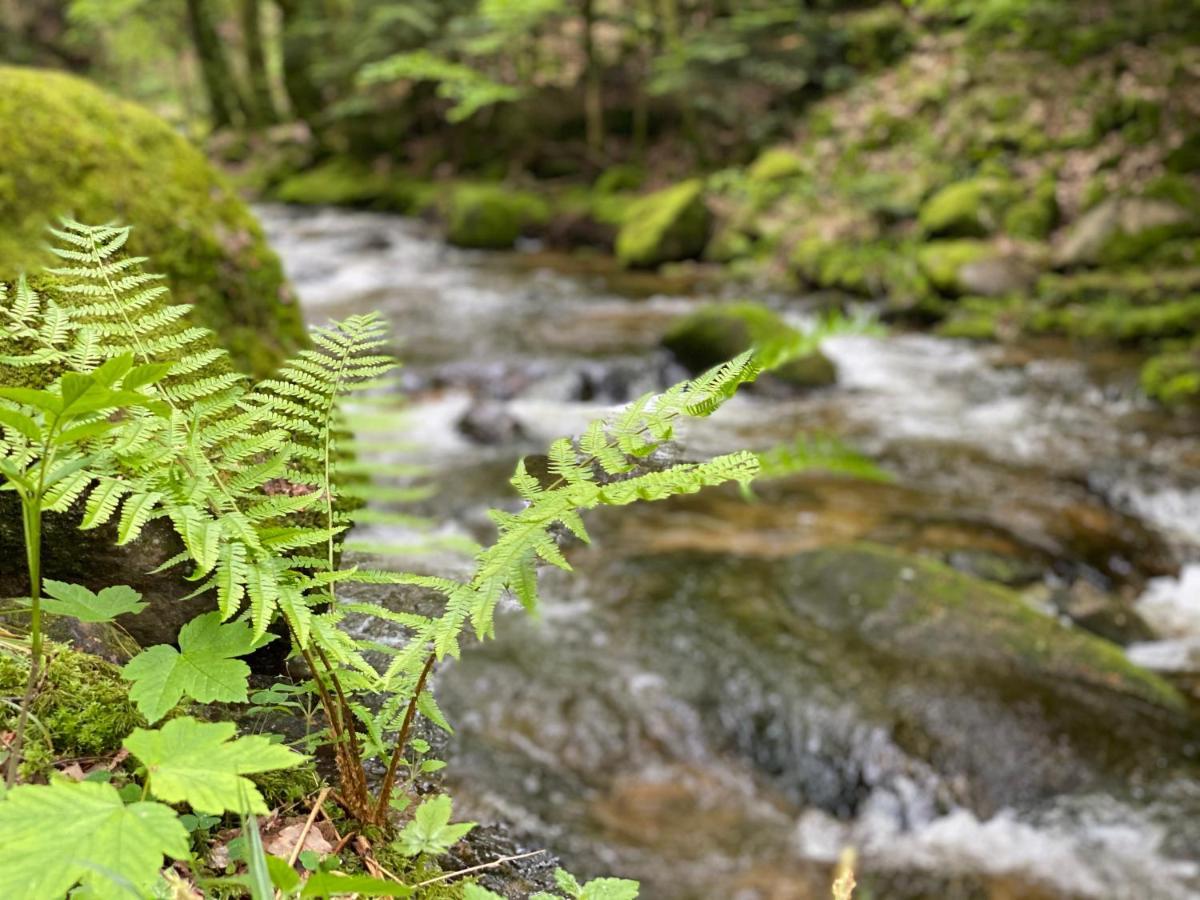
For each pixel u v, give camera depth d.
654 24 21.67
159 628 2.09
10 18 30.50
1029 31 17.30
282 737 1.90
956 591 5.54
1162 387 9.98
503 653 5.25
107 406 1.34
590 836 4.02
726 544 6.66
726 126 20.44
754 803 4.51
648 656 5.27
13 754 1.50
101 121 3.56
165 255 3.44
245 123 27.12
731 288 15.01
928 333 12.63
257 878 1.23
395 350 11.11
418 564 2.34
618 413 1.57
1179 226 13.19
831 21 20.47
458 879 1.87
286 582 1.65
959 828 4.34
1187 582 6.70
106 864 1.19
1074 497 7.75
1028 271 13.27
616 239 18.17
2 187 3.12
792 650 5.23
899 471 8.22
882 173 16.81
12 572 2.04
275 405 1.81
